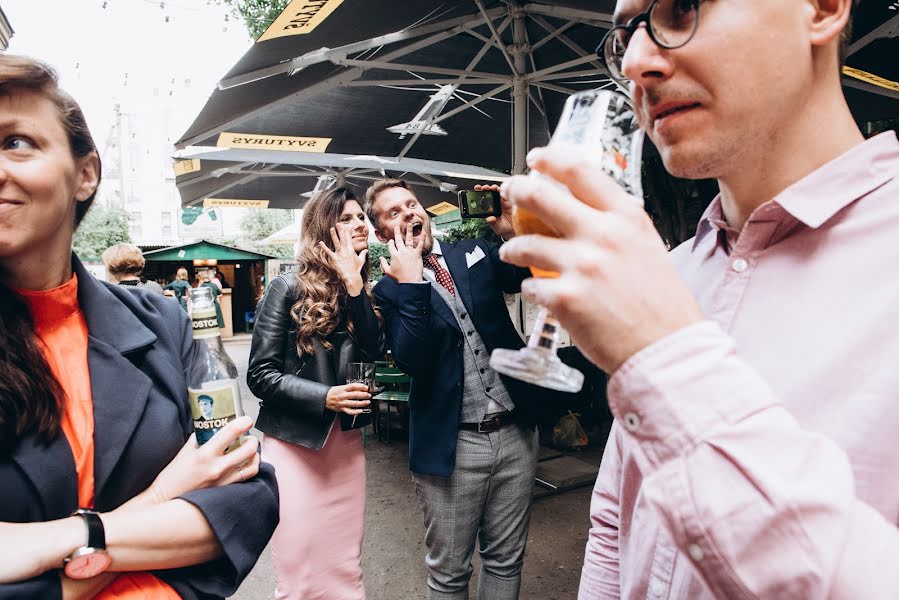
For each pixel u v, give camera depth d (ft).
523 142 14.01
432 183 23.72
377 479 14.80
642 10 2.21
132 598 2.91
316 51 11.55
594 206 1.58
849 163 2.17
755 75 1.95
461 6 11.90
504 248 1.68
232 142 16.33
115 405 3.26
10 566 2.59
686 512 1.52
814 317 2.14
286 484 7.09
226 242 116.67
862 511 1.47
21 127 2.86
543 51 14.79
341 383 7.46
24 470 2.83
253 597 9.63
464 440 6.96
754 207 2.46
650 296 1.51
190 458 3.29
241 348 48.67
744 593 1.47
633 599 2.65
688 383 1.52
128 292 3.86
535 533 11.40
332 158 19.79
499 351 2.20
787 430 1.51
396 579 10.01
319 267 7.57
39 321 3.26
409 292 6.89
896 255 2.03
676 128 2.08
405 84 14.01
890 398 1.88
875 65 11.07
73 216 3.36
